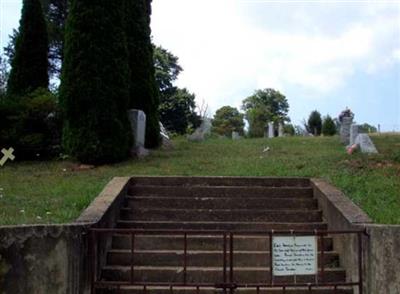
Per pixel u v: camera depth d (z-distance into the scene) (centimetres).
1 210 818
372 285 626
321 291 676
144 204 920
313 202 931
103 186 977
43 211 811
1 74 2886
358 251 631
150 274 707
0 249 566
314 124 4425
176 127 4225
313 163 1220
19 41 1958
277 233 601
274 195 962
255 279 707
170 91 4322
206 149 1655
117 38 1340
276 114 7531
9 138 1348
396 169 1124
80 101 1277
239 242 794
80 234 607
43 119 1395
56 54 3422
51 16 3434
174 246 801
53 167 1255
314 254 605
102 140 1269
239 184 995
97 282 618
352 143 1609
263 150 1617
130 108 1577
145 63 1628
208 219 883
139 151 1396
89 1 1319
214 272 711
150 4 1830
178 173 1123
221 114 6259
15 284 569
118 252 754
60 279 586
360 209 779
